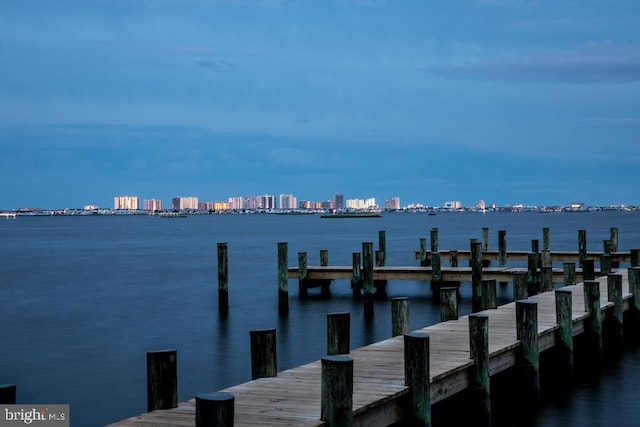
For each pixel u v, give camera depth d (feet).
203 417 25.80
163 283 129.08
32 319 89.30
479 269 91.66
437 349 46.11
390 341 49.70
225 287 94.32
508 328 53.83
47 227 628.69
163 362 34.17
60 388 55.36
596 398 50.26
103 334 78.54
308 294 108.99
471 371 42.68
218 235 351.87
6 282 132.46
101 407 50.16
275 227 494.18
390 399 35.45
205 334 77.92
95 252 225.15
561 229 363.76
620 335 65.21
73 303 103.76
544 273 78.48
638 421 45.19
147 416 32.71
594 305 60.29
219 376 58.70
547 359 56.65
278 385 38.24
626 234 291.38
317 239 285.43
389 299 103.65
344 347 44.65
